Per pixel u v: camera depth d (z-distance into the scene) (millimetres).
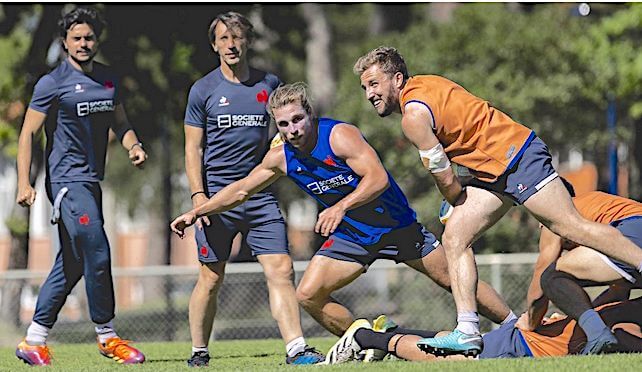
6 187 131125
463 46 84312
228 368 25141
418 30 89375
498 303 27703
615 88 72688
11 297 58000
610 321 24359
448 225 24094
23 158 29281
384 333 24688
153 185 133375
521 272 52562
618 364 20562
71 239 29688
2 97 72250
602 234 23375
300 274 50375
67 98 29297
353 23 142250
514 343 24562
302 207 118625
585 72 80875
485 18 85438
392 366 21391
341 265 26484
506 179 23734
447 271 26875
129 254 146750
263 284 57125
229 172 28547
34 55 70750
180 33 71500
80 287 79812
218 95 28172
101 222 29844
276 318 27641
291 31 80250
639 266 23375
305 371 21234
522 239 72250
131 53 71562
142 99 75312
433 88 23797
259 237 28047
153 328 58875
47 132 29625
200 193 28359
